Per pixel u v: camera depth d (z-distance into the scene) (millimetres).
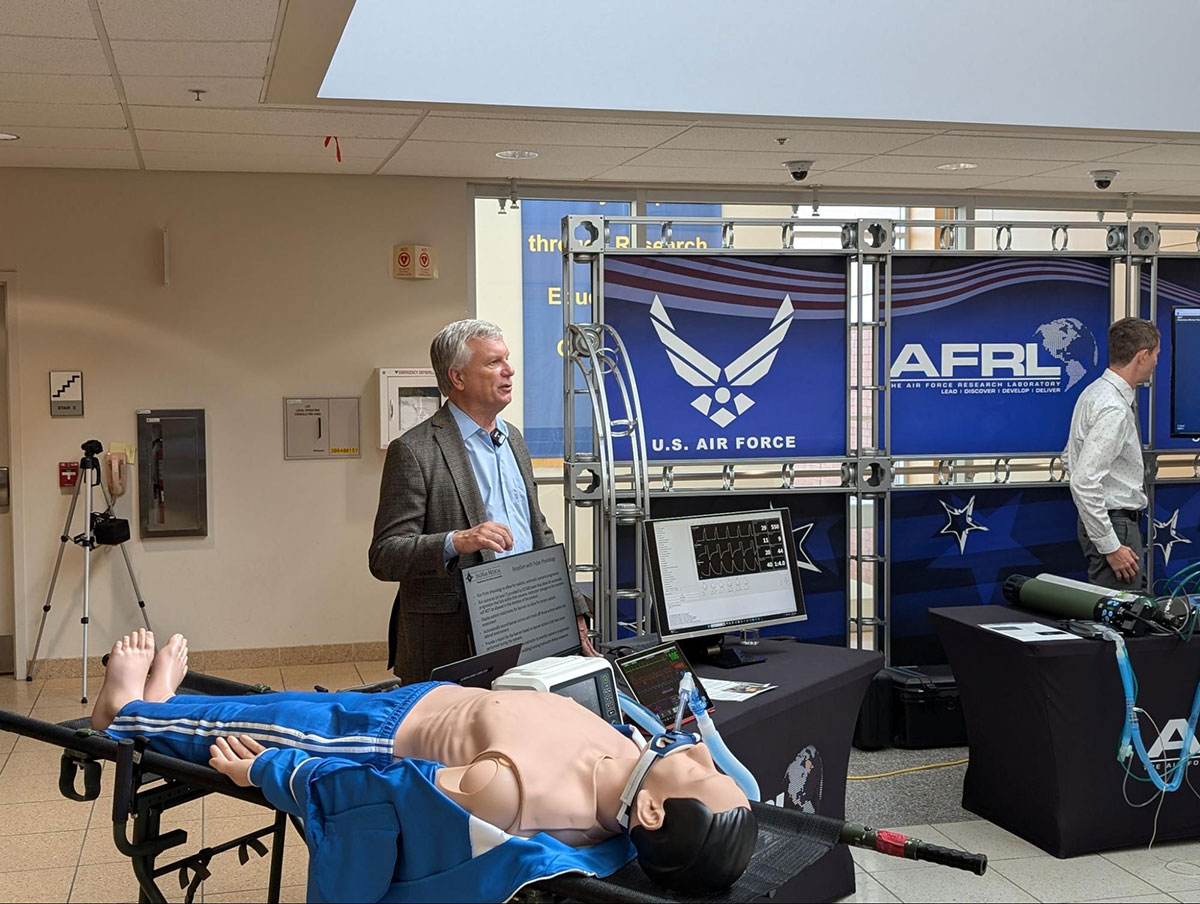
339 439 6812
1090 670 3807
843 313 5121
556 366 7242
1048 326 5320
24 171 6398
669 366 4973
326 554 6840
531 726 2352
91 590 6551
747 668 3461
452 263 6941
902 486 5199
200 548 6688
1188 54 6023
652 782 2146
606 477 4625
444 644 3438
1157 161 6824
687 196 7414
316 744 2574
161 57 4496
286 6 3963
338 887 2254
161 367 6582
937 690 4996
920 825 4152
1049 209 7984
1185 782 3955
